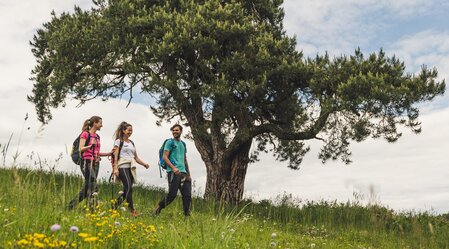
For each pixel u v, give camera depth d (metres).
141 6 17.12
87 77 17.45
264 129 17.27
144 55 15.77
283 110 18.03
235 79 15.96
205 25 15.40
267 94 16.42
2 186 6.56
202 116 17.47
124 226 5.30
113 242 4.67
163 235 5.33
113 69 18.11
